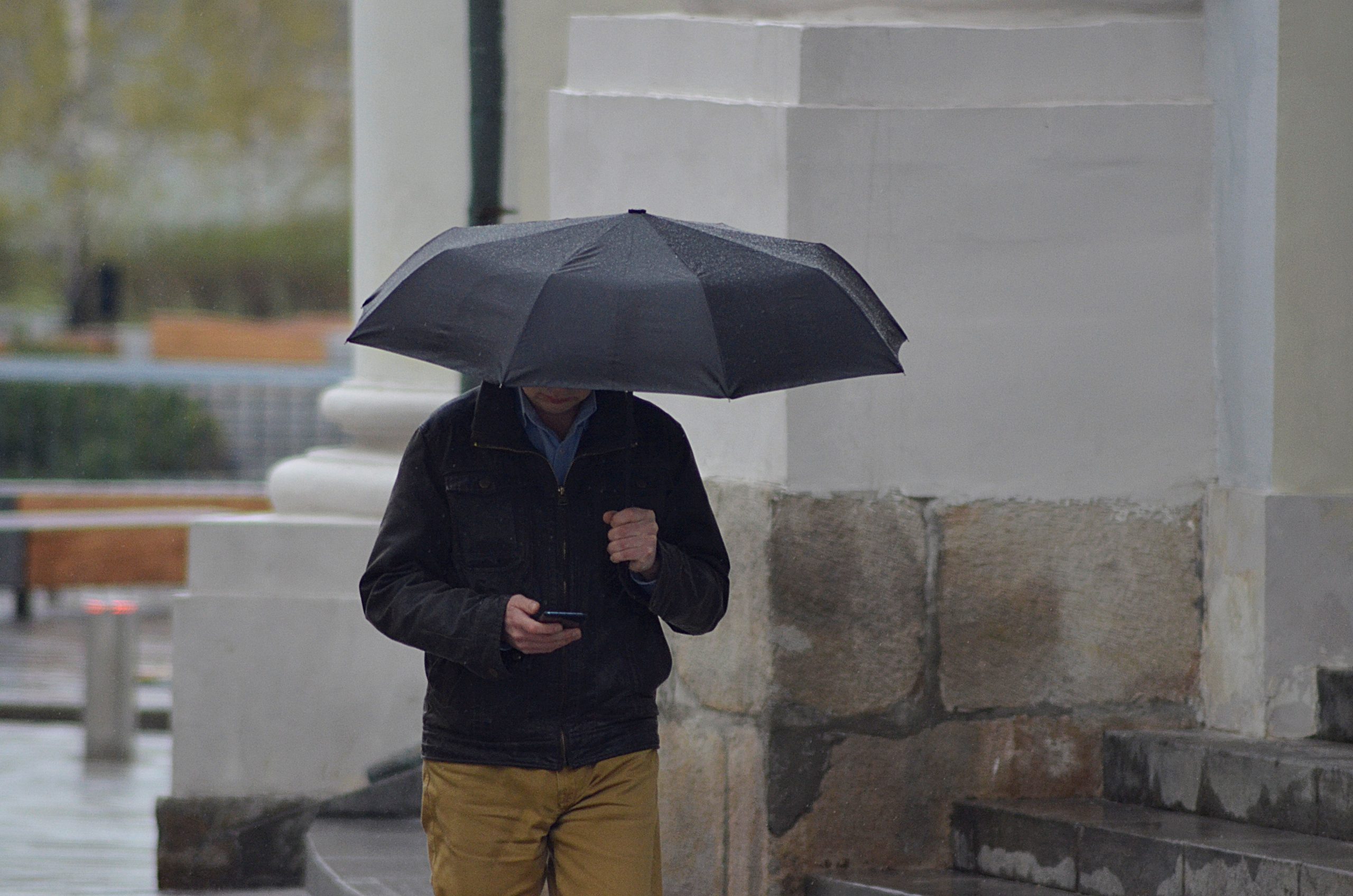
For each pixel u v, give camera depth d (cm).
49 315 10981
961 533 1862
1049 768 1886
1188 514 1912
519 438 1395
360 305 2731
